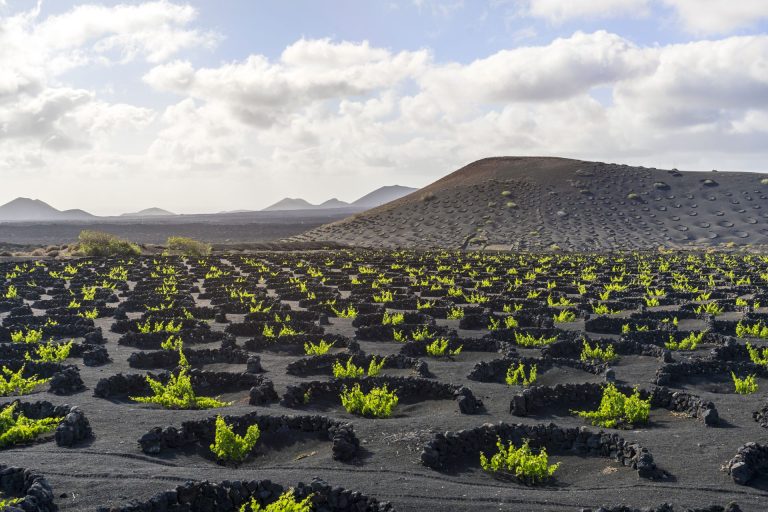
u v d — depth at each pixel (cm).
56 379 1831
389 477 1208
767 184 14800
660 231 12600
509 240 12088
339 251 9556
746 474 1189
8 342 2625
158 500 1023
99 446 1337
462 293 4059
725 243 11556
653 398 1748
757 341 2567
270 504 1030
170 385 1736
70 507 1015
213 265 6191
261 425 1476
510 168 18325
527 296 3991
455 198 15950
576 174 16525
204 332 2716
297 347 2562
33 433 1404
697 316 3178
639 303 3684
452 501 1097
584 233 12444
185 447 1371
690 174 16338
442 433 1365
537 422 1573
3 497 1070
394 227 14575
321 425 1468
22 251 8088
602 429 1448
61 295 3953
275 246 10069
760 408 1602
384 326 2798
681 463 1277
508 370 2027
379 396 1681
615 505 1059
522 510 1066
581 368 2145
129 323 2941
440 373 2117
